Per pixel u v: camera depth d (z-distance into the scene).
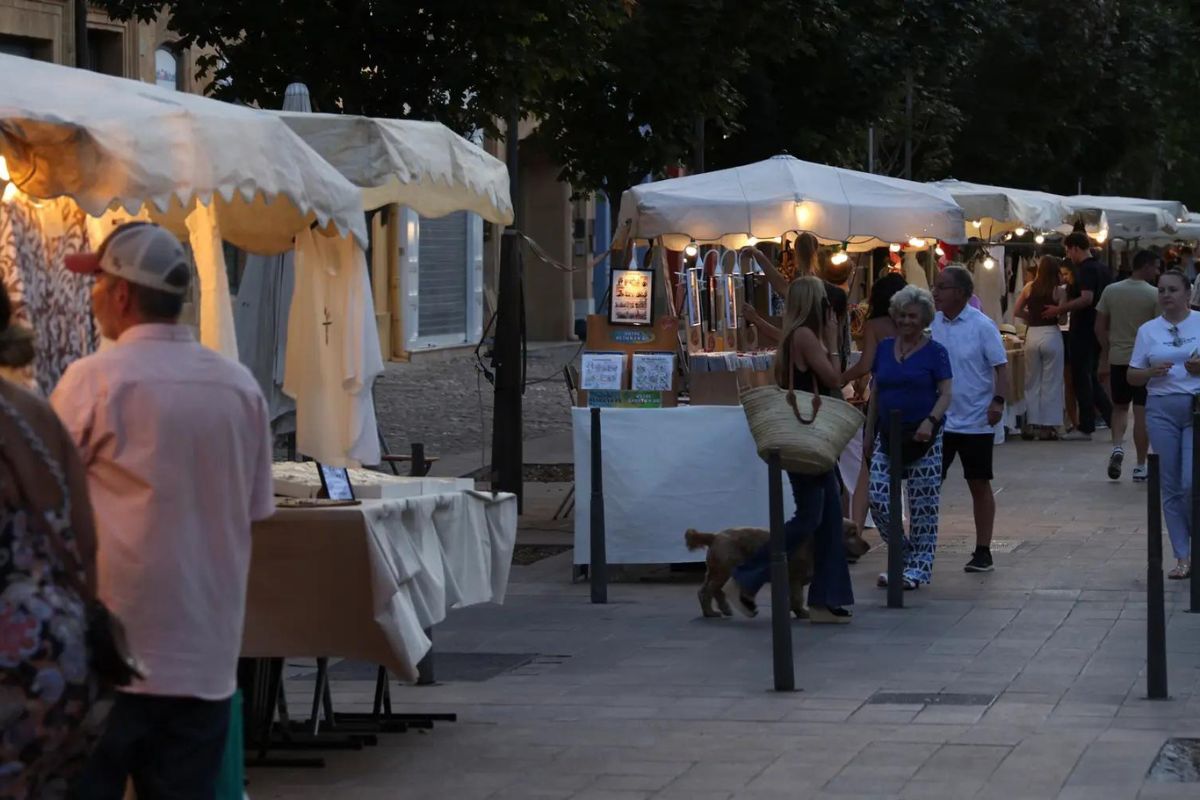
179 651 6.53
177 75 33.34
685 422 15.98
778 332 18.83
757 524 16.03
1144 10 52.47
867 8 31.02
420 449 12.09
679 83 26.27
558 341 55.75
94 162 7.34
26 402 5.77
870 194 17.48
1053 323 28.61
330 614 9.11
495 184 12.90
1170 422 15.37
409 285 46.06
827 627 13.62
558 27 20.47
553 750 9.90
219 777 7.09
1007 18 45.47
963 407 15.86
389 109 20.20
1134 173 68.44
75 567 5.76
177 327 6.75
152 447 6.53
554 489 22.44
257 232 10.05
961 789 8.89
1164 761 9.44
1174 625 13.47
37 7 28.61
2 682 5.55
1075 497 21.53
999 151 49.25
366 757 9.79
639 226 17.19
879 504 15.08
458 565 10.51
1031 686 11.43
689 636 13.48
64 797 5.77
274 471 10.47
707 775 9.27
